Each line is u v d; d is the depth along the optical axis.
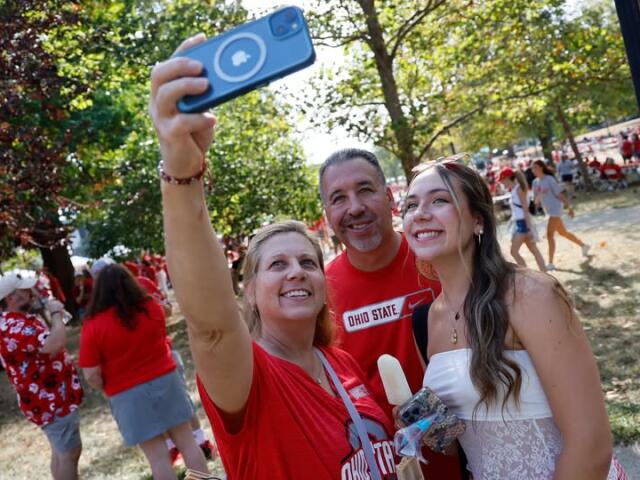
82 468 6.34
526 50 9.59
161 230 14.17
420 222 2.16
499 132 30.05
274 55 1.16
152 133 14.85
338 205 2.90
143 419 4.54
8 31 6.60
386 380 2.23
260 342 2.14
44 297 4.99
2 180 6.28
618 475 2.04
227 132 13.66
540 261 9.96
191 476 2.17
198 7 8.73
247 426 1.81
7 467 7.13
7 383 11.97
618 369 5.65
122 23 9.17
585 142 50.25
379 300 2.89
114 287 4.55
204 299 1.53
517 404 1.94
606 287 8.54
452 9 9.12
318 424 1.92
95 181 13.71
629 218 14.33
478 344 1.99
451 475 2.59
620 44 9.44
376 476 1.96
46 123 11.29
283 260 2.16
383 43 8.78
